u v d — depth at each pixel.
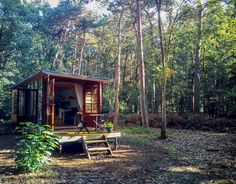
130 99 32.44
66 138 9.81
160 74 14.43
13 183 6.23
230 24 14.78
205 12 21.86
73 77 11.38
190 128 19.16
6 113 21.97
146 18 26.88
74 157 9.34
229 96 21.80
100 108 12.67
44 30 28.08
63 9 29.14
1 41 19.94
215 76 26.28
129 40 33.34
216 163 8.66
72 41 37.56
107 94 29.03
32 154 7.12
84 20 31.19
